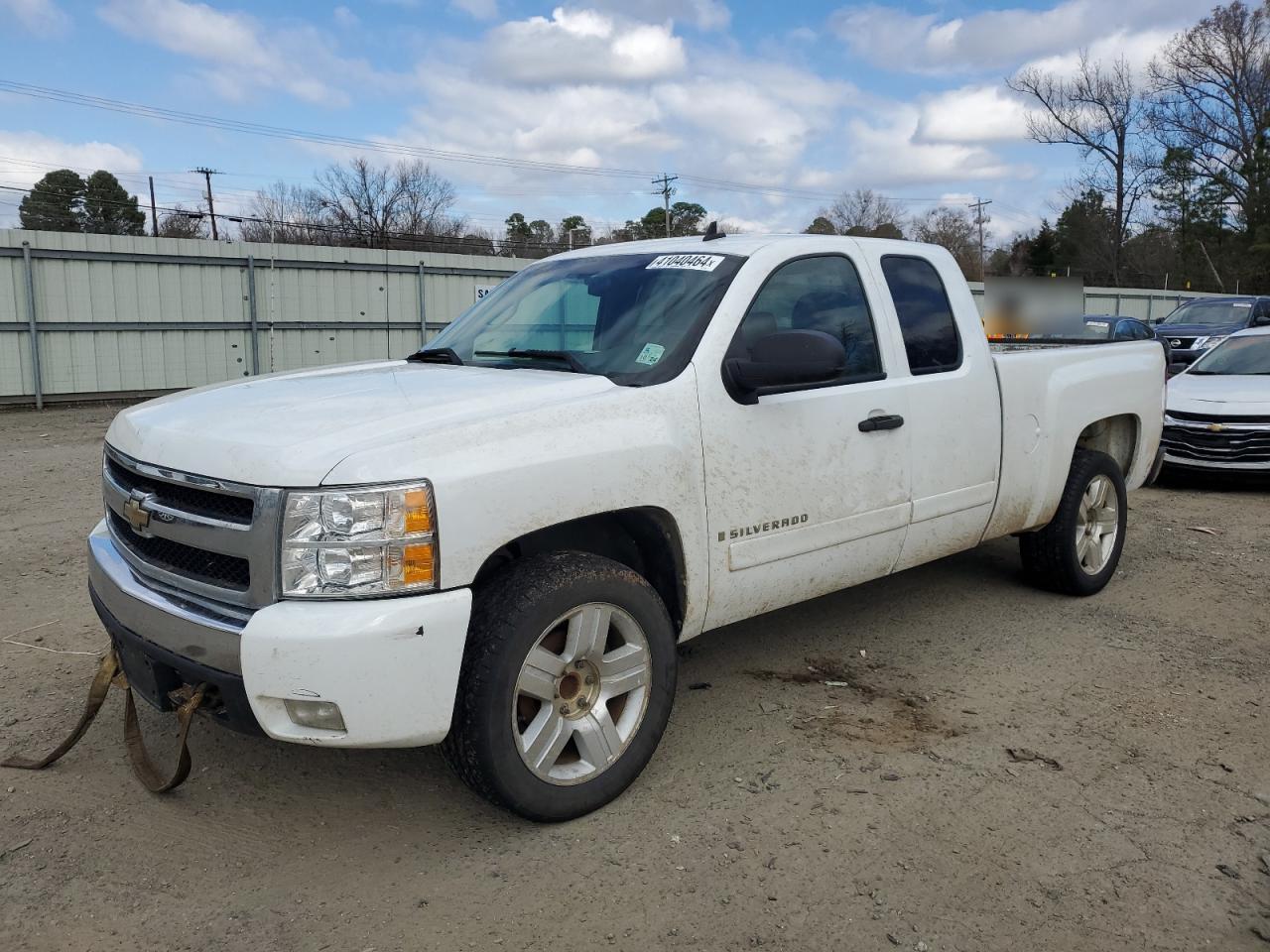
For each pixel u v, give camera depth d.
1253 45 54.09
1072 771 3.61
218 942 2.65
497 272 22.42
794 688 4.37
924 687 4.39
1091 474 5.51
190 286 18.50
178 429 3.19
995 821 3.26
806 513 3.90
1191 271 59.72
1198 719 4.06
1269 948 2.65
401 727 2.80
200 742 3.82
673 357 3.58
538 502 3.03
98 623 5.18
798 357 3.44
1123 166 57.28
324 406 3.23
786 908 2.80
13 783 3.48
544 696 3.12
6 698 4.21
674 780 3.53
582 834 3.18
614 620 3.31
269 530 2.76
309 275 19.88
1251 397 9.34
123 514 3.28
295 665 2.70
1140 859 3.05
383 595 2.78
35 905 2.79
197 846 3.11
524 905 2.81
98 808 3.33
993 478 4.80
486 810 3.34
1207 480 10.07
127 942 2.65
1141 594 5.81
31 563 6.37
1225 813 3.32
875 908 2.80
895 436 4.24
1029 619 5.32
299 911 2.79
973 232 67.00
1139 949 2.64
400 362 4.36
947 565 6.37
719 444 3.57
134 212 57.78
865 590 5.84
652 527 3.50
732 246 4.05
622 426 3.30
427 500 2.81
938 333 4.59
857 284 4.29
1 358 16.75
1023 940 2.67
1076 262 59.12
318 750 3.77
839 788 3.47
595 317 3.95
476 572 2.91
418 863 3.03
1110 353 5.73
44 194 56.47
